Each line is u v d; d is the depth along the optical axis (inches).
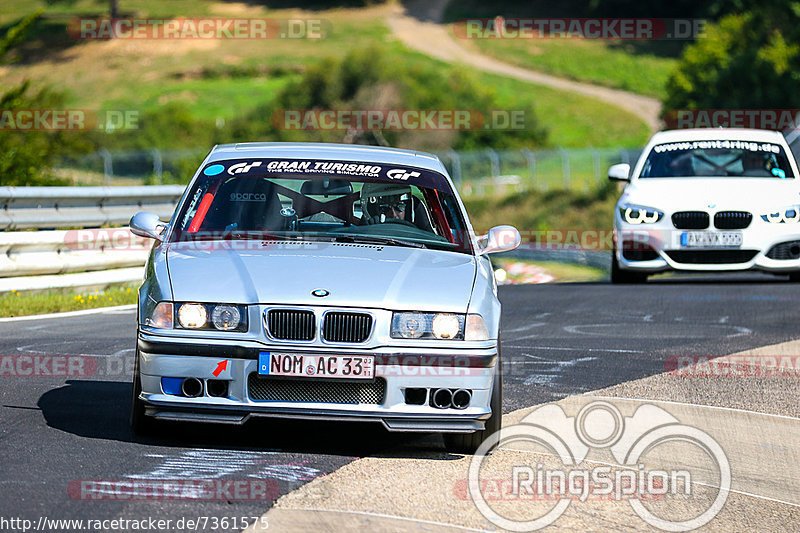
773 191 1849.2
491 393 761.6
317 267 776.9
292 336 729.6
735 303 1670.8
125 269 1850.4
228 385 728.3
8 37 3100.4
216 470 693.3
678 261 1840.6
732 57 6899.6
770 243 1803.6
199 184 903.1
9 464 684.1
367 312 735.1
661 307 1642.5
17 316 1480.1
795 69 6127.0
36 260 1647.4
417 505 641.6
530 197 5856.3
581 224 5191.9
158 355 729.0
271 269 768.9
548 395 986.1
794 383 1069.8
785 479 756.0
